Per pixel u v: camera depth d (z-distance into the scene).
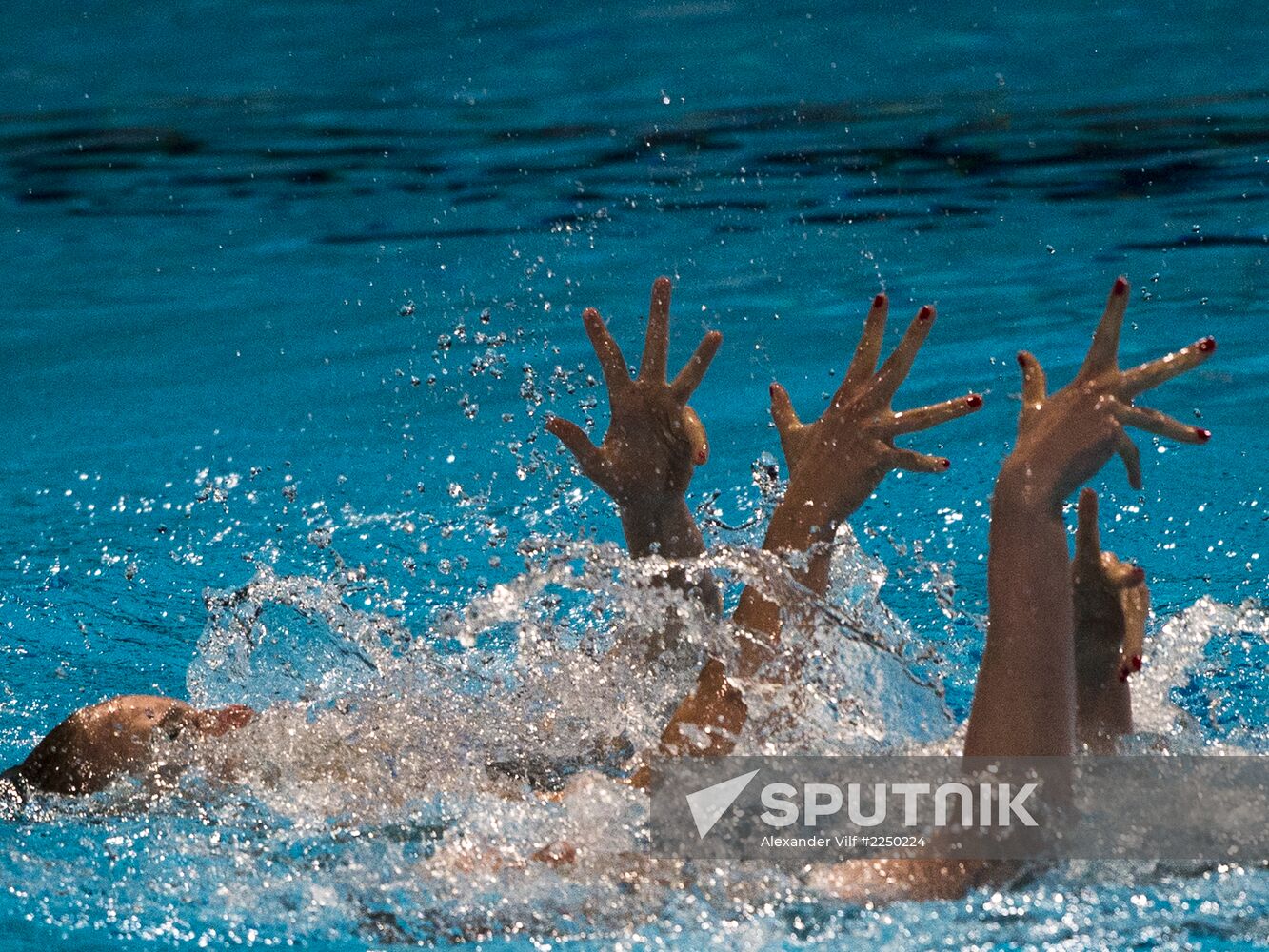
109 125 32.97
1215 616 9.64
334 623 11.46
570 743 9.70
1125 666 8.36
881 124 29.28
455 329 20.70
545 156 28.70
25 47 40.53
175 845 8.45
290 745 9.49
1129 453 7.06
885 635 9.53
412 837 8.48
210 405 18.92
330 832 8.58
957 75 32.50
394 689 10.25
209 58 38.50
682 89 33.12
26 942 7.29
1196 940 6.78
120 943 7.28
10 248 25.50
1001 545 7.09
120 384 19.84
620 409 9.19
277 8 43.59
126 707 9.62
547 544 9.43
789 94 31.80
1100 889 7.17
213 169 29.28
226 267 24.16
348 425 18.03
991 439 16.33
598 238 23.95
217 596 11.77
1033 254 21.78
